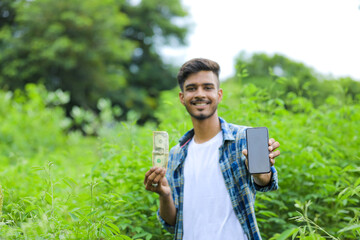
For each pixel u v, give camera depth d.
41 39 19.39
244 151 2.26
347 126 4.73
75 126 12.26
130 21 26.50
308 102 4.94
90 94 22.06
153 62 27.56
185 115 4.11
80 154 7.00
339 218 3.68
